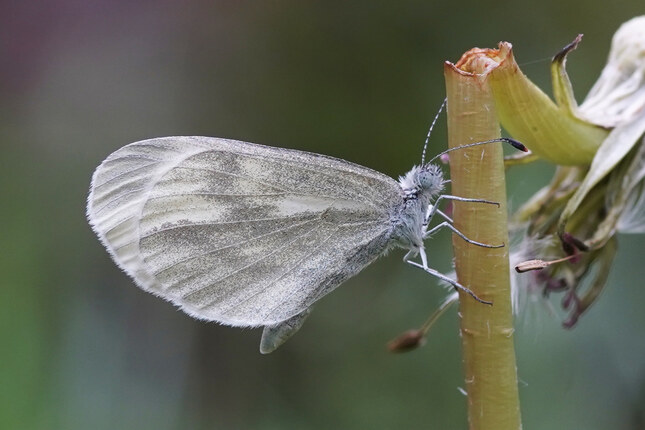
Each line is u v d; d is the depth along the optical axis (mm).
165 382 242
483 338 188
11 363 235
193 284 210
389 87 244
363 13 244
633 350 223
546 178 225
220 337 244
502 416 188
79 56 248
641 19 201
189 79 250
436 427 234
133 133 250
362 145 245
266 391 243
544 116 194
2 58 246
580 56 239
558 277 198
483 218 188
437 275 205
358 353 239
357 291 240
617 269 224
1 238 243
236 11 247
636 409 223
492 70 188
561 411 224
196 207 209
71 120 249
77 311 240
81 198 246
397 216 208
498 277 188
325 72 246
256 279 210
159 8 248
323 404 239
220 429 242
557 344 225
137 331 242
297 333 242
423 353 236
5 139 247
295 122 247
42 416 234
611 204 197
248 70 248
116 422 238
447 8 241
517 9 240
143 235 209
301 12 245
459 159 188
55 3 246
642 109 196
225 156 208
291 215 209
